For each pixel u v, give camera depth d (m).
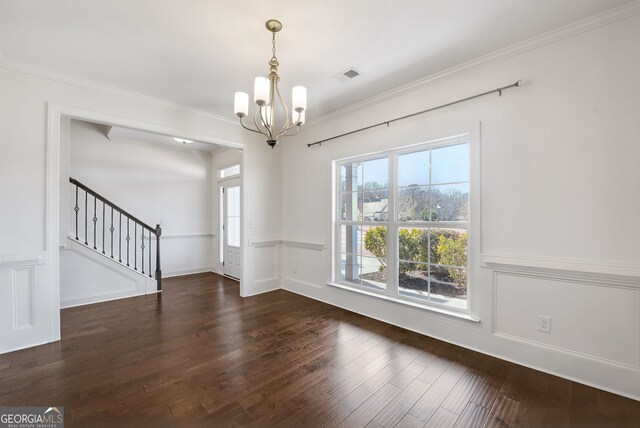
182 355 2.50
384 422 1.71
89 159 4.79
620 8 1.91
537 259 2.26
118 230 5.05
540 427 1.67
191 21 2.03
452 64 2.63
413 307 3.02
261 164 4.45
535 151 2.28
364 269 3.59
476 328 2.58
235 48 2.36
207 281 5.25
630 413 1.78
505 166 2.42
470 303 2.67
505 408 1.83
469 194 2.67
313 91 3.16
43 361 2.38
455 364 2.35
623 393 1.94
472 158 2.59
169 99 3.36
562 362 2.17
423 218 3.03
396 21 2.04
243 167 4.27
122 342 2.75
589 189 2.06
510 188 2.40
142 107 3.29
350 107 3.57
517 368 2.29
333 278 3.90
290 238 4.54
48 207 2.72
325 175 3.96
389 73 2.78
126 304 3.91
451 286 2.82
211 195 6.14
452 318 2.73
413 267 3.11
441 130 2.79
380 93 3.22
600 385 2.02
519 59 2.35
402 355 2.51
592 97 2.05
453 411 1.81
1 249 2.52
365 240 3.58
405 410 1.82
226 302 4.00
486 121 2.52
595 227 2.04
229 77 2.84
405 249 3.18
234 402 1.89
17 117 2.58
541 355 2.26
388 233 3.29
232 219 5.56
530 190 2.30
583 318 2.09
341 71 2.74
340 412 1.80
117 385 2.06
